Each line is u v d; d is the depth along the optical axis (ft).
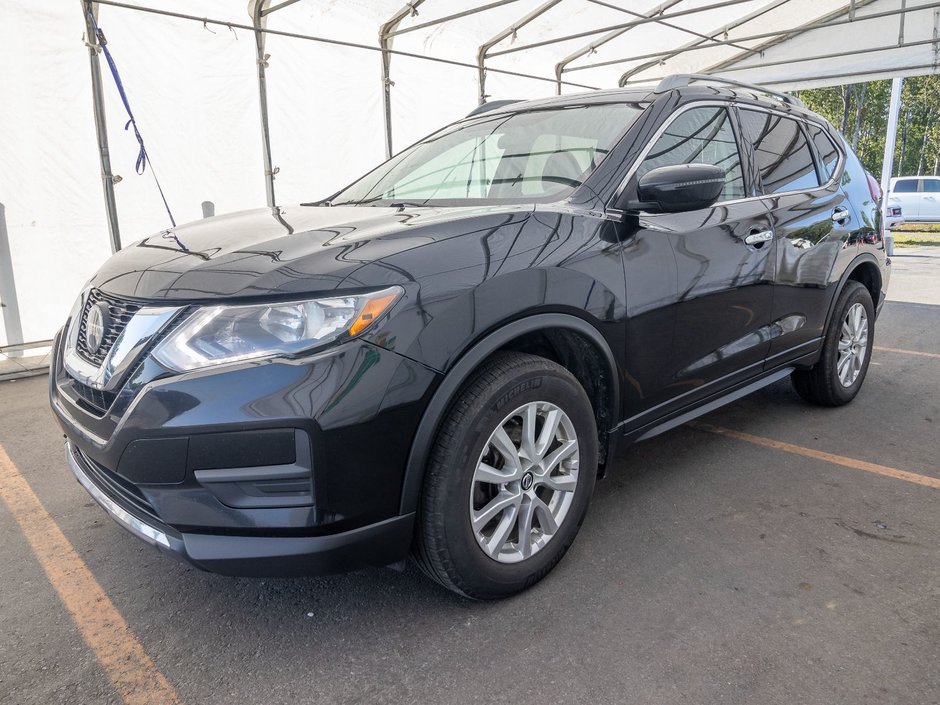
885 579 7.13
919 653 5.93
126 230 19.51
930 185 62.39
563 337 7.05
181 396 5.31
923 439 11.21
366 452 5.49
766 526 8.30
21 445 11.89
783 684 5.57
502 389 6.17
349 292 5.41
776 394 13.85
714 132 9.33
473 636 6.29
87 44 17.61
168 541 5.62
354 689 5.65
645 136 8.17
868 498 9.05
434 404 5.77
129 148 19.29
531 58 31.96
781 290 10.07
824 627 6.31
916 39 34.17
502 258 6.25
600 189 7.62
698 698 5.43
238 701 5.55
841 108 112.88
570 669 5.81
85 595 7.16
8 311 17.80
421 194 9.02
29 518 9.04
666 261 7.84
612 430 7.68
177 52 19.84
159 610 6.86
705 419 12.35
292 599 6.98
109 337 6.02
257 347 5.30
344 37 23.95
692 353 8.50
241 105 21.44
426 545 6.12
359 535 5.64
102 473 6.30
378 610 6.74
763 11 32.68
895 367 16.02
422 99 27.04
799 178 11.07
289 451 5.28
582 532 8.20
